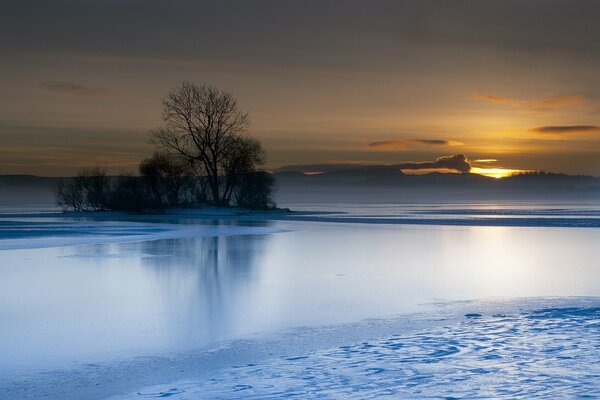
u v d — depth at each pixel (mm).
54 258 27891
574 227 52531
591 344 12023
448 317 15273
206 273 23312
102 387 10242
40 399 9758
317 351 12141
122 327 14484
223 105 84500
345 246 34469
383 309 16453
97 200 88500
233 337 13500
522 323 14164
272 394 9516
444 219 68812
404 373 10391
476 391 9367
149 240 38094
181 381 10422
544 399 8945
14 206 140625
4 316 15688
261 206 90312
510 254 30359
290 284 20703
